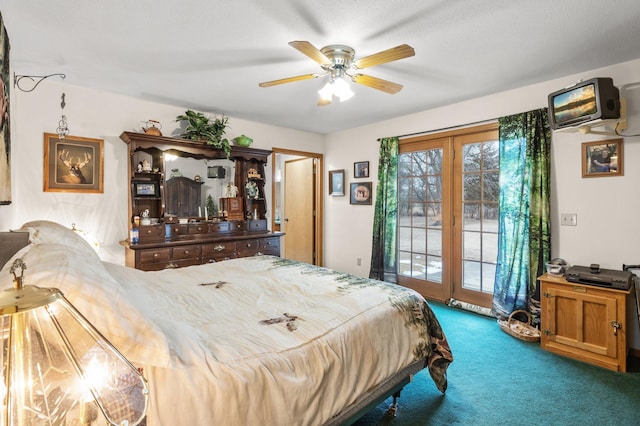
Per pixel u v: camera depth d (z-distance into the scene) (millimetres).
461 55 2568
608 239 2824
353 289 2115
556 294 2713
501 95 3439
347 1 1884
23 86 3006
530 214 3166
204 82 3131
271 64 2727
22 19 2041
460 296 3902
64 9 1940
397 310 1896
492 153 3600
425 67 2797
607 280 2471
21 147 3002
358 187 4957
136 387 704
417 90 3369
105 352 681
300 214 5906
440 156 4062
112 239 3512
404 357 1829
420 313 2031
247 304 1831
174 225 3771
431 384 2283
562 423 1876
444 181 4020
